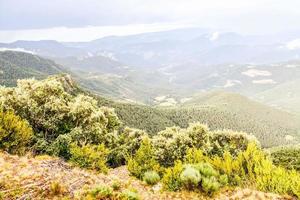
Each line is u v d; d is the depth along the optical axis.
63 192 11.77
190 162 19.23
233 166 17.06
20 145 19.38
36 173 12.98
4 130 18.30
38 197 10.90
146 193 15.05
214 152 34.19
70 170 15.73
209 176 15.84
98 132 33.94
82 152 19.16
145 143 22.94
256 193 14.44
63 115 31.36
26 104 28.59
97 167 19.44
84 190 12.31
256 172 16.16
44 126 28.80
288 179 15.06
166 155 34.59
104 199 11.89
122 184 15.41
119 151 37.34
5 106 26.94
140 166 20.91
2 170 12.49
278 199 13.84
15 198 10.48
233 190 15.23
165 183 15.79
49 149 20.86
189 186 15.20
